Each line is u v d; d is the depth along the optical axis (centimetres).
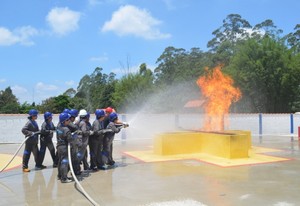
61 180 749
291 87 3116
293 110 3288
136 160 1048
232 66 3259
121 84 3966
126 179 772
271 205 557
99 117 880
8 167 943
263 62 3042
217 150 1095
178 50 4697
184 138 1158
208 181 741
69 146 757
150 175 814
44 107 3797
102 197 621
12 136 1655
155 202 582
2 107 3644
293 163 970
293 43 4875
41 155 916
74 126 802
